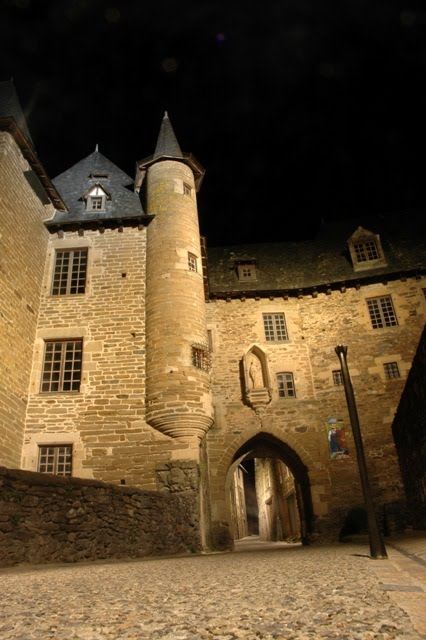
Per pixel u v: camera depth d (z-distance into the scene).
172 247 14.12
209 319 18.42
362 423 16.56
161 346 12.73
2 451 11.02
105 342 13.22
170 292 13.41
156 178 15.66
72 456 11.91
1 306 11.40
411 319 17.53
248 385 17.12
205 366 12.93
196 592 3.20
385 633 1.88
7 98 14.48
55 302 13.78
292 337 18.19
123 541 8.16
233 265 20.67
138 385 12.66
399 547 7.63
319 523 15.52
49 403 12.45
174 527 10.38
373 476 15.81
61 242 14.71
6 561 5.57
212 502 15.74
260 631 1.99
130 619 2.30
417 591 2.94
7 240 11.91
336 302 18.42
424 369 9.34
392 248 19.78
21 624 2.22
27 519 6.07
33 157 13.15
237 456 17.81
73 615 2.43
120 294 13.89
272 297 18.80
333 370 17.44
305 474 16.59
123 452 11.94
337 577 3.80
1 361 11.23
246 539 33.88
